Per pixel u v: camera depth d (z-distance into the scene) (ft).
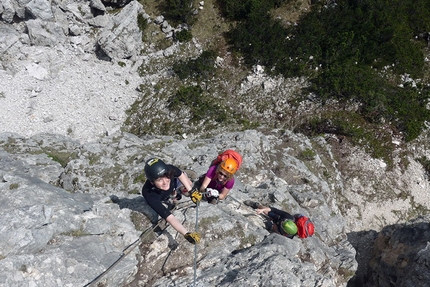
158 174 21.57
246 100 83.92
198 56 89.66
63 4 85.51
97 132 79.05
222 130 78.54
